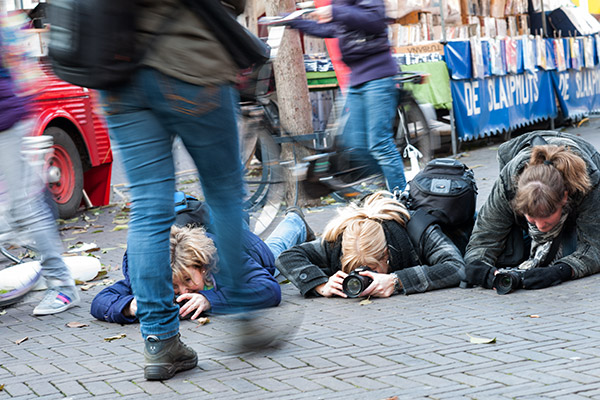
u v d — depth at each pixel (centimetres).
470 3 1223
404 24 1118
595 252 400
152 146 269
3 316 438
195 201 436
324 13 514
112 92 263
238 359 312
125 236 722
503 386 254
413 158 696
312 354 310
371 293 400
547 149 379
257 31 772
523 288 395
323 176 610
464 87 1105
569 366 269
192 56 254
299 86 763
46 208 443
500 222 403
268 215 515
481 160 1059
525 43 1259
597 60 1531
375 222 411
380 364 290
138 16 251
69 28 251
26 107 422
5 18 414
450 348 303
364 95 565
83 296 479
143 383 290
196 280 386
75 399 278
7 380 309
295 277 416
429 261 416
